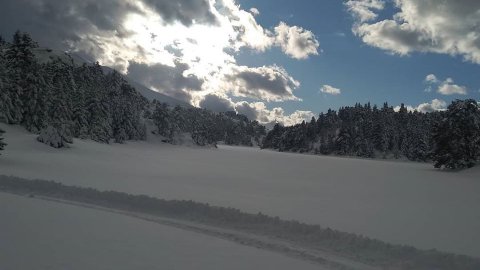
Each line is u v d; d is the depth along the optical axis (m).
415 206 21.25
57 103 61.19
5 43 84.38
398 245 11.05
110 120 76.81
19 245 9.21
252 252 10.11
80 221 12.01
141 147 82.69
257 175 35.88
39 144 41.38
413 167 76.69
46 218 12.04
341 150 155.00
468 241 12.83
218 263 8.98
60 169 26.05
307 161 76.94
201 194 19.64
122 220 12.62
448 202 24.05
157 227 12.05
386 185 34.16
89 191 16.67
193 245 10.34
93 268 8.02
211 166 43.66
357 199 22.91
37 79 57.03
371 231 13.46
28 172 22.50
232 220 13.50
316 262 9.88
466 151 64.69
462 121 64.56
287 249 10.80
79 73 102.38
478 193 30.52
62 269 7.84
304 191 25.28
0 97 52.84
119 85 126.81
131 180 23.58
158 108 108.50
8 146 37.53
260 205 17.39
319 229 12.33
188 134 121.38
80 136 65.31
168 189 20.59
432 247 11.82
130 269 8.14
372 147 145.50
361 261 10.23
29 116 56.22
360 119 172.25
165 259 8.98
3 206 13.27
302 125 188.25
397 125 165.88
